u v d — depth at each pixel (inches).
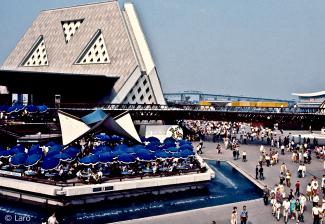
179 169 1316.4
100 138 1621.6
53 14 3284.9
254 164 1729.8
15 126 1731.1
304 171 1453.0
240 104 4682.6
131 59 2568.9
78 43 2938.0
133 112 2365.9
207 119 2501.2
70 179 1155.9
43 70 3068.4
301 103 7445.9
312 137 2288.4
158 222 931.3
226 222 938.7
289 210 946.7
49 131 1838.1
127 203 1147.9
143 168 1283.2
